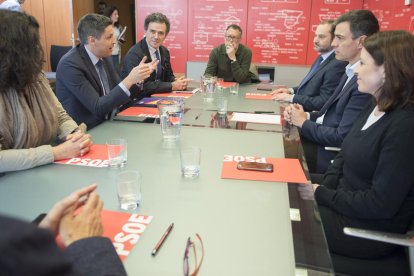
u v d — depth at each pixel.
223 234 0.87
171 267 0.74
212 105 2.48
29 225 0.32
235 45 3.73
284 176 1.22
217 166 1.32
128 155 1.43
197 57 5.08
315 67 3.19
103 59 2.53
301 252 0.80
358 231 1.12
